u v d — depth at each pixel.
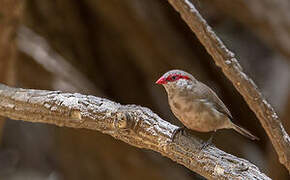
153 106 14.58
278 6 12.11
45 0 12.34
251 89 5.79
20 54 12.10
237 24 16.17
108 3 12.62
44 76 12.45
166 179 13.84
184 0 5.83
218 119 6.07
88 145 13.46
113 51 13.88
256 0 12.00
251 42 16.73
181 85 6.02
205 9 14.15
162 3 13.26
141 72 14.23
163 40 13.48
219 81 14.40
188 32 13.83
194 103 5.98
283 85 14.73
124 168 13.64
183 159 5.80
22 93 6.71
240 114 14.73
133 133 6.03
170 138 5.86
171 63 13.77
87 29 13.34
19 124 19.83
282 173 12.74
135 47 13.57
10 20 9.52
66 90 12.48
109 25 13.27
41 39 12.86
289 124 12.83
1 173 20.56
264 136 14.73
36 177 20.09
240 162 5.49
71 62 13.77
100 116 6.17
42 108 6.51
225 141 13.98
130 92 14.52
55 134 13.99
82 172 13.91
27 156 20.45
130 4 12.70
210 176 5.60
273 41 12.39
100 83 14.40
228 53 5.86
